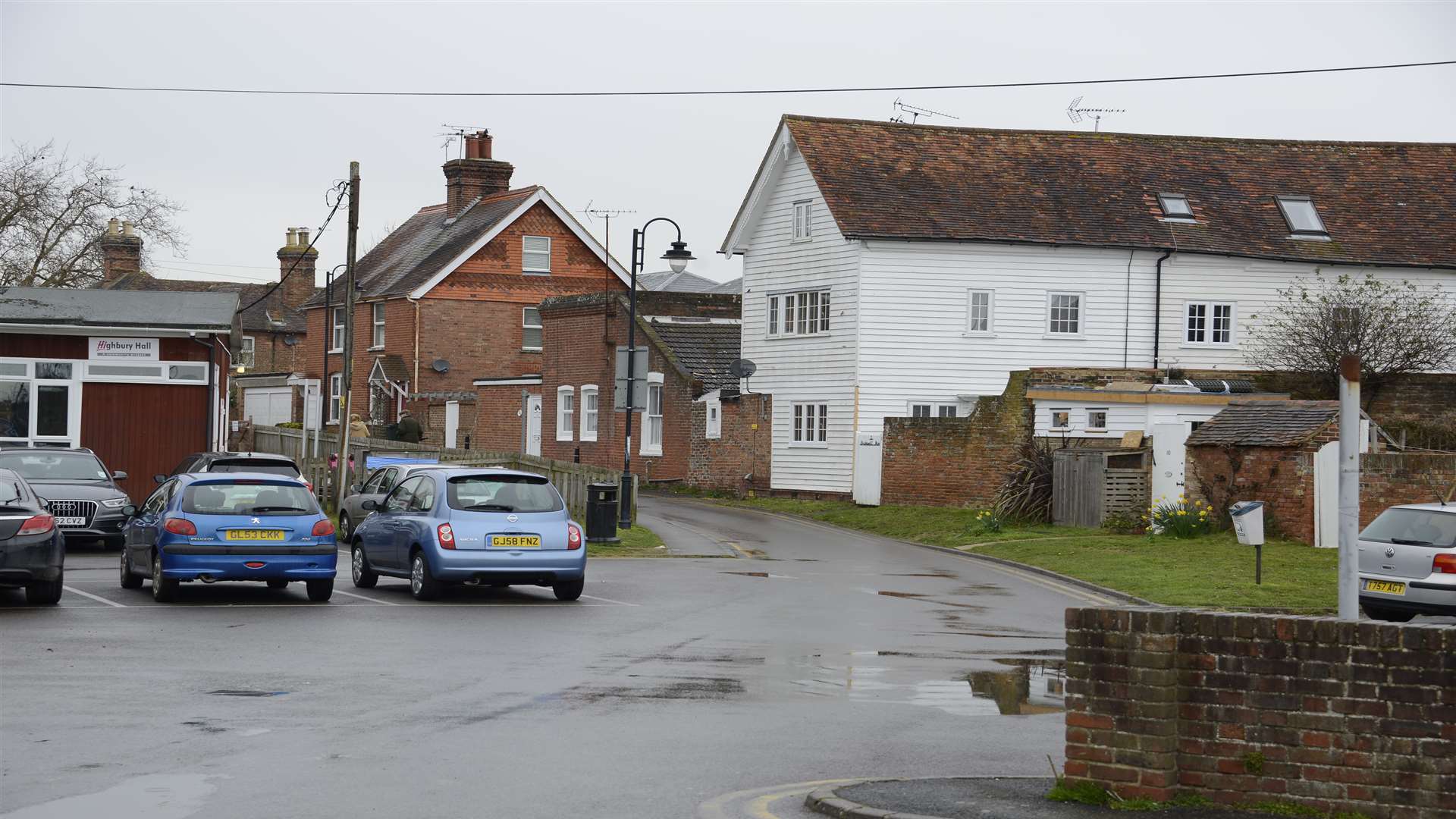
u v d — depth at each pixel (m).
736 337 47.19
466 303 55.38
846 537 33.00
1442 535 18.45
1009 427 35.31
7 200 50.97
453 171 60.81
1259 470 28.78
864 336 39.62
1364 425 28.88
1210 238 41.41
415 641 15.34
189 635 15.38
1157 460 30.83
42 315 30.97
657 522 33.94
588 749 9.97
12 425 30.97
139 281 71.06
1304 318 39.56
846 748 10.21
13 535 17.28
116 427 31.52
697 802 8.50
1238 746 8.13
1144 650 8.23
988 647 15.92
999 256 40.41
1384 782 7.80
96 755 9.45
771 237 42.94
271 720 10.77
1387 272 41.94
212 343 31.98
